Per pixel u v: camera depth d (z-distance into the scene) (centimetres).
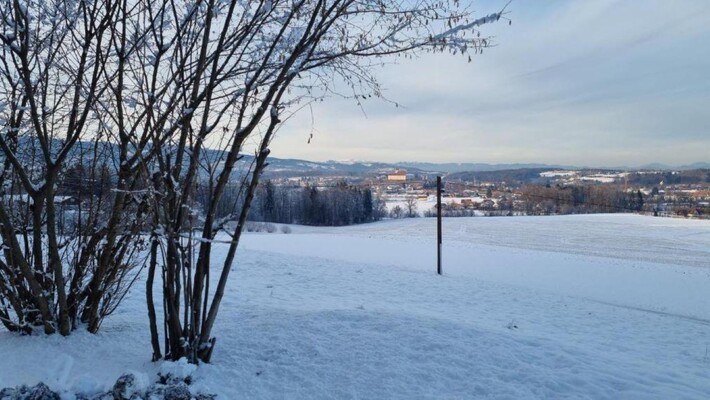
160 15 443
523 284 2416
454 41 421
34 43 466
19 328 483
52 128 489
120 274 558
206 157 418
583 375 443
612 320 1417
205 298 426
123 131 424
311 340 489
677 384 460
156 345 422
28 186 461
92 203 503
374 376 414
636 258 3778
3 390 326
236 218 436
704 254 4075
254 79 412
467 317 1113
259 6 429
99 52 436
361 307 838
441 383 409
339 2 418
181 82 421
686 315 1719
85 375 346
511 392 396
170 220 407
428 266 2942
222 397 356
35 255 482
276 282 1514
